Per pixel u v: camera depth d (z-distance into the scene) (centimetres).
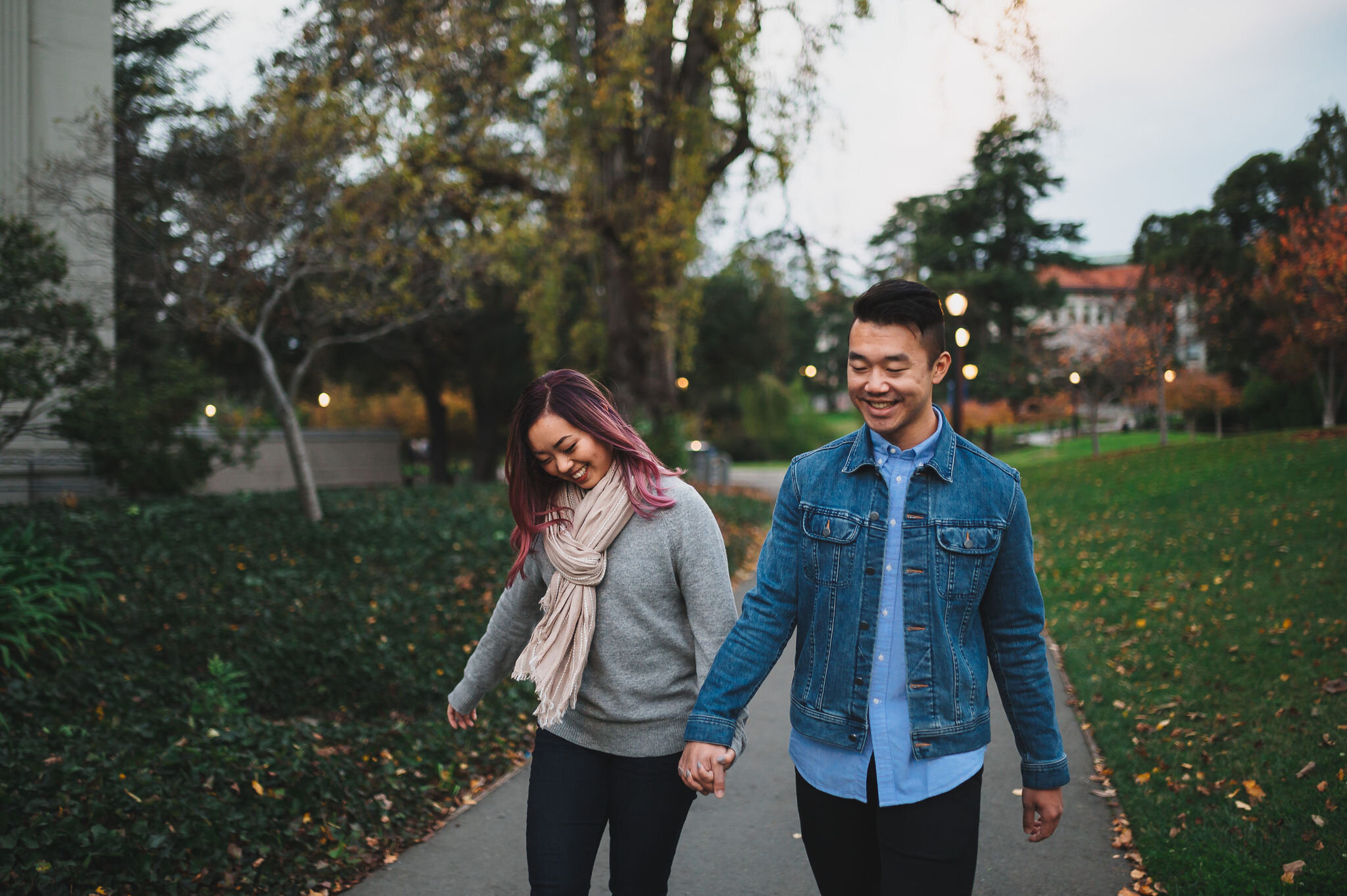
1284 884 287
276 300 985
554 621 206
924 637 178
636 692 206
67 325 752
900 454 184
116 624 591
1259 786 360
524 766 445
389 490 1561
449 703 242
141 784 342
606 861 337
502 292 2127
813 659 188
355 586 764
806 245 1439
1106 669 575
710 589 204
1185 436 3784
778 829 367
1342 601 633
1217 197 3691
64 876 279
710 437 4691
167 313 976
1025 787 184
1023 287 3891
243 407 2300
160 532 854
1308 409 2933
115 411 912
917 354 174
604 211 1388
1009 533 180
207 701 446
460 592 773
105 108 945
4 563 574
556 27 1229
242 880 304
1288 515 1007
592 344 1730
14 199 989
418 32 997
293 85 909
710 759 185
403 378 2878
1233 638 589
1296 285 2497
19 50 1036
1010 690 183
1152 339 2858
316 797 364
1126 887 305
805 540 188
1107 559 966
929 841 174
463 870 328
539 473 216
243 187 888
